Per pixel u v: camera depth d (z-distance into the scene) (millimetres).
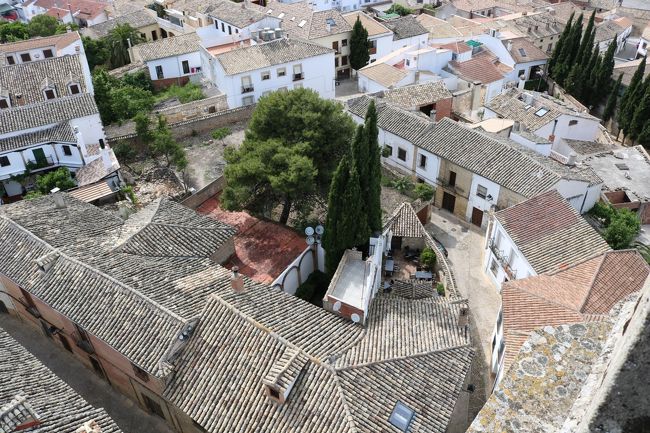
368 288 28203
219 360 23594
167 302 25328
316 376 22359
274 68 59156
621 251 29766
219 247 31672
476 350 32000
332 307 27750
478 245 42156
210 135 53000
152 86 66812
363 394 22062
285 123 37219
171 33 82562
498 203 41562
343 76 75812
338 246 31844
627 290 27641
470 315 34781
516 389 17688
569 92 69500
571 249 33344
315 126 36188
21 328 33094
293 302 27422
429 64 64438
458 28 82625
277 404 22031
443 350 25000
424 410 22281
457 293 32938
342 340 25047
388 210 42719
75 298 26109
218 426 22156
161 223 31016
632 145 61406
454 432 26797
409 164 48375
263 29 67875
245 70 57406
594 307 26250
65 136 45250
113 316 25094
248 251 34719
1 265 28391
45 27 77750
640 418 8484
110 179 43688
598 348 18609
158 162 47875
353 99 52656
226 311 24797
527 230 35094
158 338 23969
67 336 29219
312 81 62562
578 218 35562
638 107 58750
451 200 46031
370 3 100250
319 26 72062
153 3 93188
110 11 88250
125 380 27438
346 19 75500
